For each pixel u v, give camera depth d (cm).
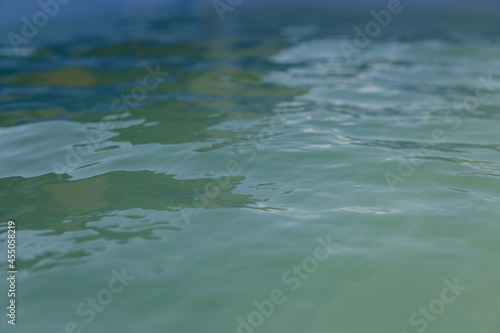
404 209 328
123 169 390
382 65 750
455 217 317
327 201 339
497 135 470
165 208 330
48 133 467
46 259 277
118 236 299
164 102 562
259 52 822
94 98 578
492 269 268
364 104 566
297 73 699
